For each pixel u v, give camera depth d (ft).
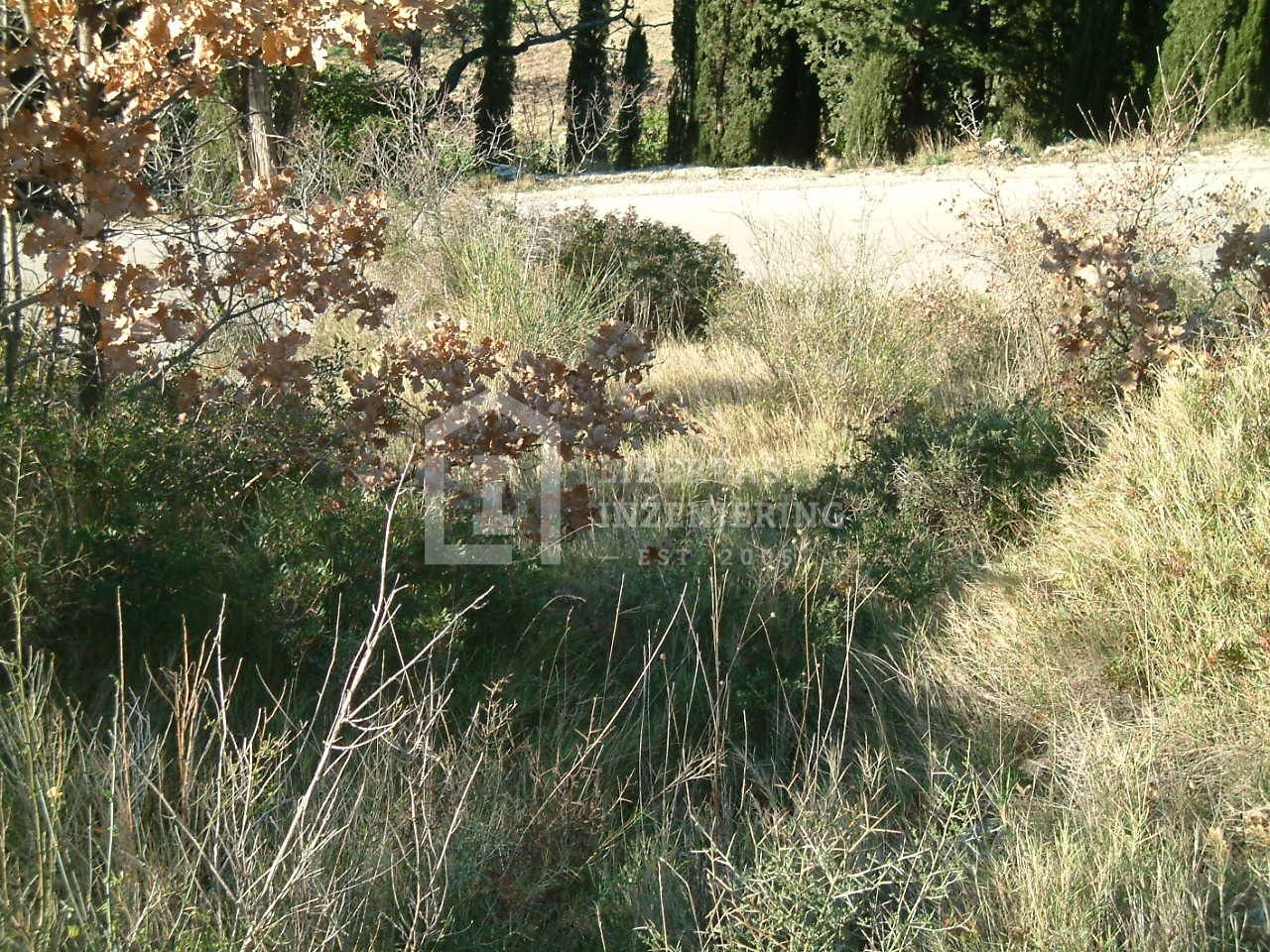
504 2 80.59
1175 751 12.17
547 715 13.48
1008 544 16.84
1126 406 18.79
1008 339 24.48
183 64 14.93
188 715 10.23
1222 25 58.44
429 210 30.48
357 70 55.88
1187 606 13.69
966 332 25.41
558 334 27.63
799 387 24.00
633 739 13.17
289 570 12.98
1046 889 10.02
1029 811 11.56
